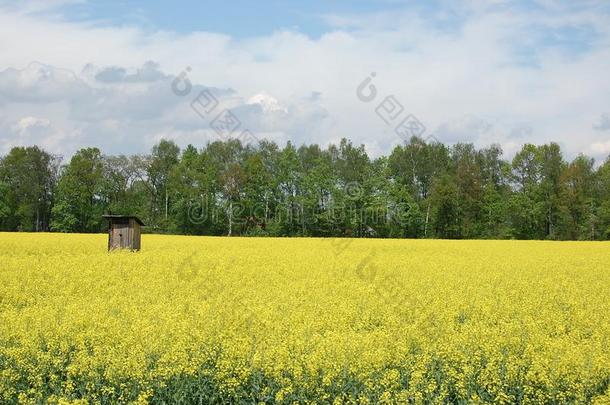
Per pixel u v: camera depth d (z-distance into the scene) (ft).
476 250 127.24
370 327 45.47
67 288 58.08
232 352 34.45
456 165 273.33
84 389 32.22
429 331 41.63
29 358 34.17
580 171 254.06
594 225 250.78
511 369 32.99
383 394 30.22
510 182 274.98
